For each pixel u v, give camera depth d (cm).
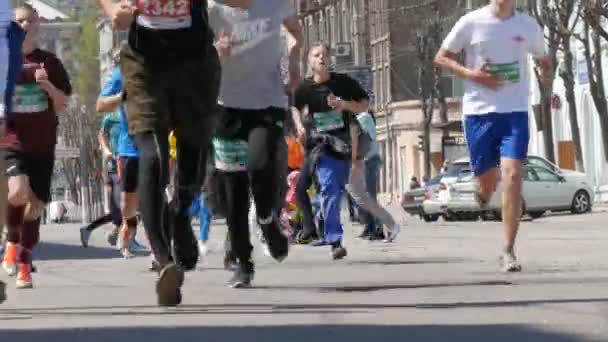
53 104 1550
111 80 1769
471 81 1564
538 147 7962
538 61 1581
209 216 2003
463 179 4812
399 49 10600
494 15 1549
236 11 1349
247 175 1380
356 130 2275
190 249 1266
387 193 10962
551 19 5928
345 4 11644
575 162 6169
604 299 1145
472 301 1162
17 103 1537
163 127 1148
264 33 1353
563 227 3491
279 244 1412
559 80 7656
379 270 1672
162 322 1037
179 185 1218
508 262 1559
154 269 1808
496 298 1184
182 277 1160
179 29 1140
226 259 1717
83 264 2081
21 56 1228
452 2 8950
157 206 1148
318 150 1970
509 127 1554
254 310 1130
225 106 1359
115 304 1223
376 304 1162
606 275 1451
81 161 8606
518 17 1556
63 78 1564
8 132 1530
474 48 1559
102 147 2431
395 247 2377
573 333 912
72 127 12119
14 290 1451
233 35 1345
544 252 2033
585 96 7306
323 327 980
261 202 1378
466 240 2670
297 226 2725
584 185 4978
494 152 1575
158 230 1149
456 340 894
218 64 1168
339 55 9031
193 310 1138
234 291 1354
